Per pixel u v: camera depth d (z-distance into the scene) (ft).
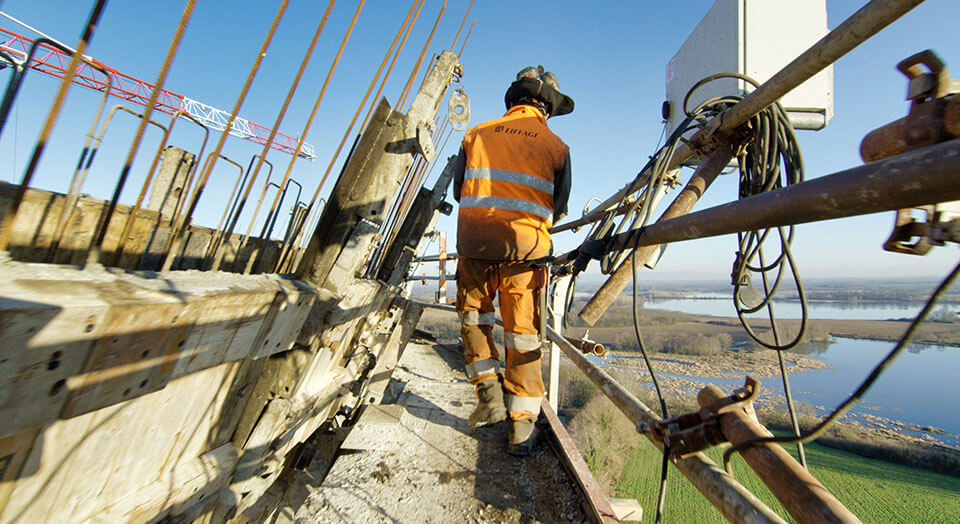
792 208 2.63
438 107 7.23
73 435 3.14
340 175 6.47
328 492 9.40
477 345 9.04
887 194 2.03
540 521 8.57
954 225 2.40
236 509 5.90
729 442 3.63
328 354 6.89
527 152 7.77
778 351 5.59
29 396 2.53
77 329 2.58
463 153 8.73
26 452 2.84
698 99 10.03
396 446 11.70
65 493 3.33
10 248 4.02
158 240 6.12
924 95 2.40
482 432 12.83
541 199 7.69
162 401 3.94
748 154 6.54
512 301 8.07
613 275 6.71
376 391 14.20
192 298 3.40
